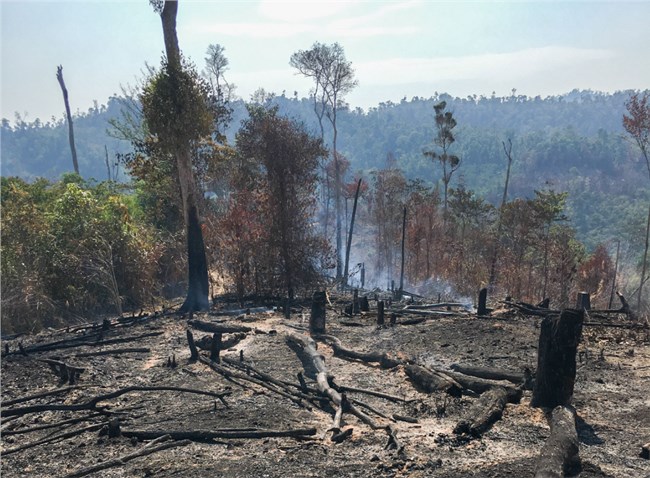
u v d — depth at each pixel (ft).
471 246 147.84
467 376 31.09
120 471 21.30
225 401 29.43
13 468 22.13
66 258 65.31
